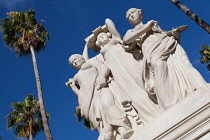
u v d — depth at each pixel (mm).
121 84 5086
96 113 4750
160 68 4387
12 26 18828
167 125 3832
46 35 19359
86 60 6016
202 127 3637
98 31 6059
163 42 4746
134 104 4781
